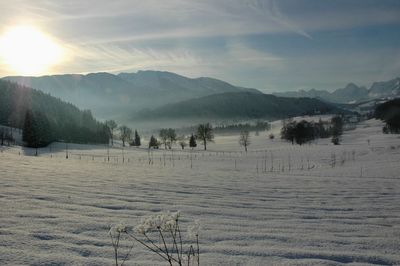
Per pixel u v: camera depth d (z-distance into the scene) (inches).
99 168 1097.4
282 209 470.9
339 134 4562.0
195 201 507.8
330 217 424.5
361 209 491.5
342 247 286.5
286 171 1657.2
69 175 780.6
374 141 3614.7
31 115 3353.8
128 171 1039.0
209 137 4025.6
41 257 230.5
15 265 215.0
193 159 2498.8
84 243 267.7
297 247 280.1
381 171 1510.8
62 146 3644.2
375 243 301.1
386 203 555.2
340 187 802.2
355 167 1749.5
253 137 5816.9
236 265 231.1
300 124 4284.0
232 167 1925.4
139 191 587.5
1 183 570.9
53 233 288.8
